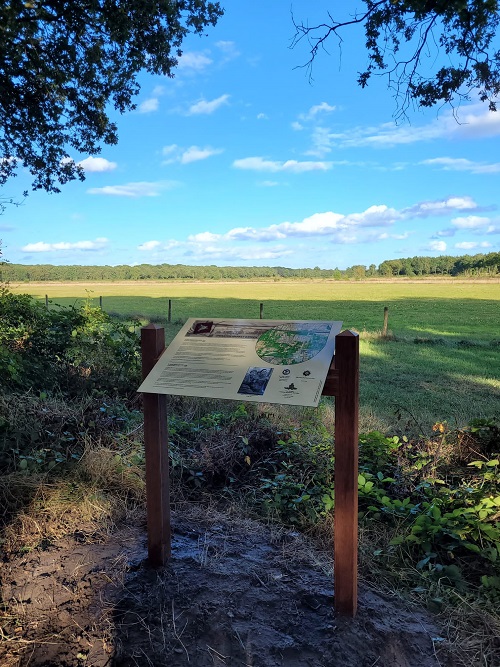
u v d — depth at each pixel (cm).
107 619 210
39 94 824
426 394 803
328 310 3325
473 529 276
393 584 248
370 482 329
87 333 654
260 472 383
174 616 209
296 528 305
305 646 194
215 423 468
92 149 941
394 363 1138
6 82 764
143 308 3397
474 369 1062
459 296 4556
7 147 894
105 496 323
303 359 213
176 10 754
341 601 210
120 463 358
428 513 286
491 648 204
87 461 353
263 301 4231
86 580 237
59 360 614
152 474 241
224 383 218
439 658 197
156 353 242
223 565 249
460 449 406
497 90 427
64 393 537
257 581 236
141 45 789
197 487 360
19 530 284
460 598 233
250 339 234
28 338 613
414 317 2770
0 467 351
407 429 527
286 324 234
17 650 196
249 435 438
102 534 283
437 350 1359
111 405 500
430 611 227
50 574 243
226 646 195
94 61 792
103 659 191
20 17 651
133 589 229
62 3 691
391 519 314
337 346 199
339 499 205
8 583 238
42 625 209
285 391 204
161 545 245
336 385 202
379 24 416
